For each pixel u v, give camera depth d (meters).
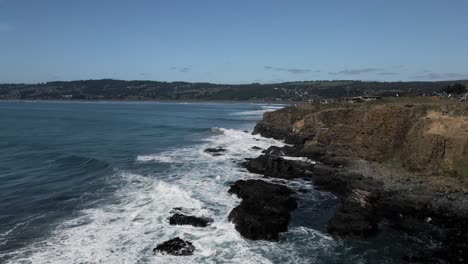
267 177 40.16
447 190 31.97
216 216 27.98
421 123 39.78
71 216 27.69
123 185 35.75
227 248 23.19
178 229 25.50
